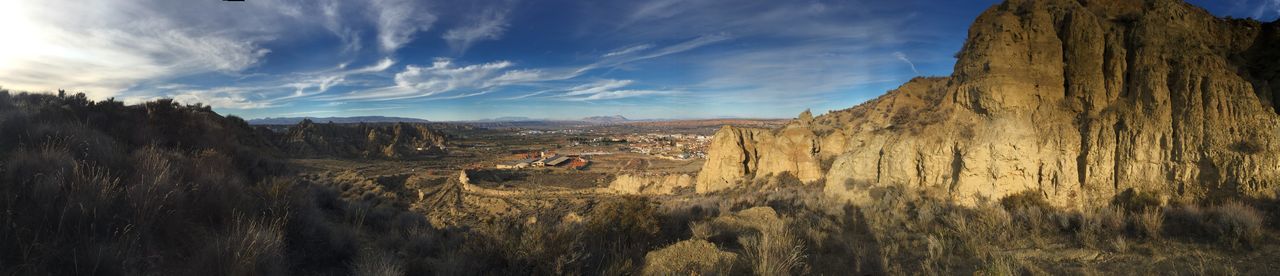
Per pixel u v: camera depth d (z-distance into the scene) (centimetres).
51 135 808
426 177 7619
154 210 604
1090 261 835
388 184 7138
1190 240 859
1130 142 1198
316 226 912
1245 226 847
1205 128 1102
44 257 474
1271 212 923
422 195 6016
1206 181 1077
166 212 634
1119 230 973
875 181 1673
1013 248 958
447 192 6184
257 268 589
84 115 1089
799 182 2978
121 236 521
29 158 642
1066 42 1409
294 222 863
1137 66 1250
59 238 501
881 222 1297
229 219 736
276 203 859
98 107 1173
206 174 849
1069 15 1422
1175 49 1220
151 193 630
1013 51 1406
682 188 4488
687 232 1268
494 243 941
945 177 1433
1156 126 1170
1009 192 1292
